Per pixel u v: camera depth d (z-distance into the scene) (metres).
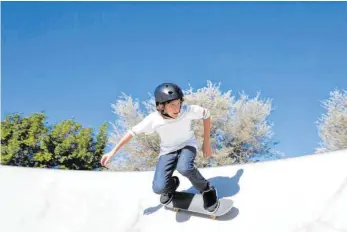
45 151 15.46
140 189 3.62
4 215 3.39
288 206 2.90
